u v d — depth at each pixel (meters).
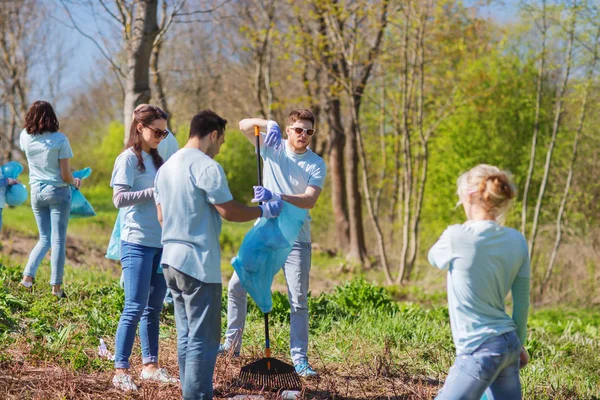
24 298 6.57
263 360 4.76
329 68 17.44
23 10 24.47
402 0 15.55
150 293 4.74
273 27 18.36
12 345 5.26
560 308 13.70
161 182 4.06
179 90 25.91
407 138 16.38
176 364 5.27
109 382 4.68
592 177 18.48
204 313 3.98
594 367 7.16
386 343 6.26
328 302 8.01
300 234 5.18
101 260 13.42
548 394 5.66
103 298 6.86
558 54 17.06
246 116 27.12
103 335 5.84
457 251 3.43
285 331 6.44
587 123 18.11
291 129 5.08
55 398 4.31
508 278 3.44
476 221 3.49
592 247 15.45
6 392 4.29
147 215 4.62
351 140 19.23
